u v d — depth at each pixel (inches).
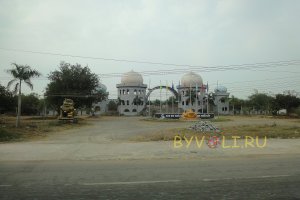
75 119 2092.8
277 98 3393.2
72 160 559.8
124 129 1585.9
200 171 425.7
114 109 5310.0
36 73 1558.8
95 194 307.7
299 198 290.0
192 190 320.5
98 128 1672.0
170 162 516.4
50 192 316.2
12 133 1144.2
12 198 294.5
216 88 5275.6
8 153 664.4
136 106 4889.3
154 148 740.0
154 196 298.5
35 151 697.0
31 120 2319.1
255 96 4234.7
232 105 5270.7
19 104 1508.4
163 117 2901.1
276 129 1291.8
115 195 303.6
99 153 657.6
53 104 2869.1
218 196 297.1
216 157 585.6
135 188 330.6
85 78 2792.8
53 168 462.3
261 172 417.1
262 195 300.4
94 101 2930.6
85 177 390.3
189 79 4753.9
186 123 2191.2
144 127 1753.2
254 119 2655.0
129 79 4921.3
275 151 680.4
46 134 1259.2
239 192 311.7
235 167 458.3
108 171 431.8
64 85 2746.1
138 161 534.9
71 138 1101.7
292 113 3405.5
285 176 390.0
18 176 399.2
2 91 2166.6
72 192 315.9
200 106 4729.3
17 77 1519.4
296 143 838.5
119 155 623.5
